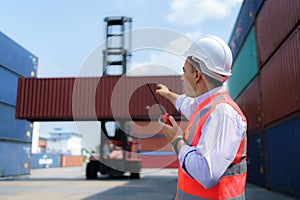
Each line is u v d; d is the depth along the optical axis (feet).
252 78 43.55
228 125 3.90
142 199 27.73
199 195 4.15
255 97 42.11
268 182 35.96
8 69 58.54
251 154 45.65
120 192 33.65
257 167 41.68
